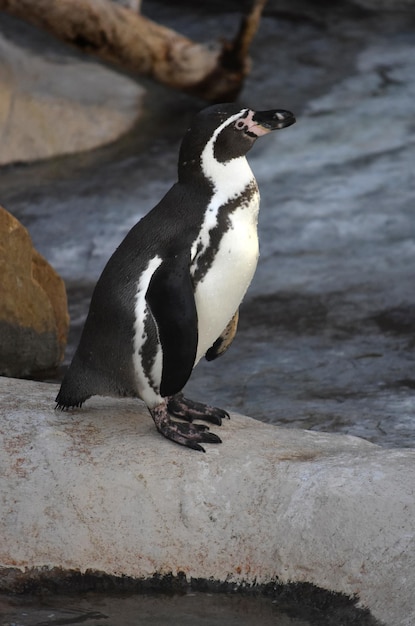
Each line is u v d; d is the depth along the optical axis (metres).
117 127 35.12
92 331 13.34
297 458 13.16
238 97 37.53
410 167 31.55
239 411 18.17
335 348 20.91
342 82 39.31
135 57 34.72
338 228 27.62
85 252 27.19
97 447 13.32
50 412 14.21
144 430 13.81
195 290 13.02
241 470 12.86
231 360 20.55
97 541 12.48
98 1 33.56
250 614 11.70
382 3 48.38
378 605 11.12
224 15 46.19
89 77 36.59
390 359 20.25
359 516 11.80
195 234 12.84
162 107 36.75
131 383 13.31
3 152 33.22
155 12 46.41
